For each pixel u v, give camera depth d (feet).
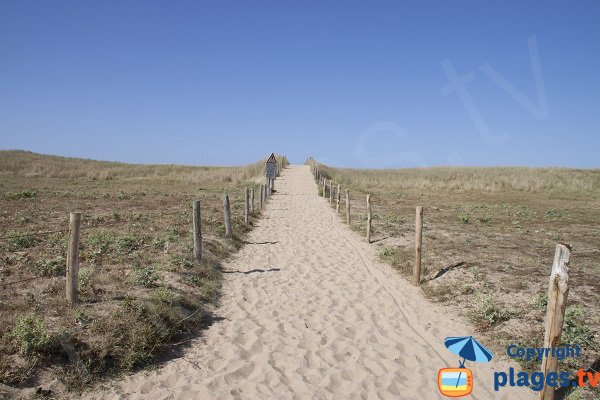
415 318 25.25
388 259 38.68
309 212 72.49
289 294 29.12
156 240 37.06
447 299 27.55
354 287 30.89
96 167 180.65
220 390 16.87
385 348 21.17
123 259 30.66
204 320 23.76
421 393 17.12
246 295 28.71
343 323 24.29
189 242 37.65
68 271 20.97
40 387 15.35
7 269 26.45
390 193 109.29
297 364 19.26
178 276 28.40
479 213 71.36
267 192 93.15
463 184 127.44
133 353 18.10
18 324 17.62
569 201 95.30
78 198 74.74
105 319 19.42
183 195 87.86
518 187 121.60
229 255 39.37
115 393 16.16
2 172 139.95
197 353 19.95
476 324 23.25
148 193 89.40
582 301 25.27
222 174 146.82
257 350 20.63
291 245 45.27
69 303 20.94
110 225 46.70
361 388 17.34
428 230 52.19
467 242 43.42
